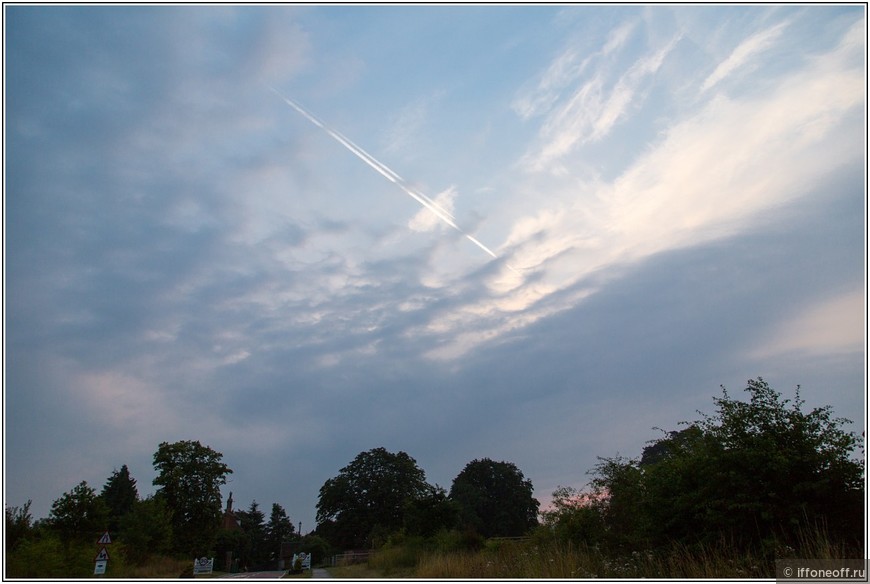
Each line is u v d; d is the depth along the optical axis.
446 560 22.45
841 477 11.31
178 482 53.84
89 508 26.66
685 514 13.48
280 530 112.25
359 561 57.06
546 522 20.41
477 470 81.12
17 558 21.39
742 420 12.29
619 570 13.34
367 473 84.31
